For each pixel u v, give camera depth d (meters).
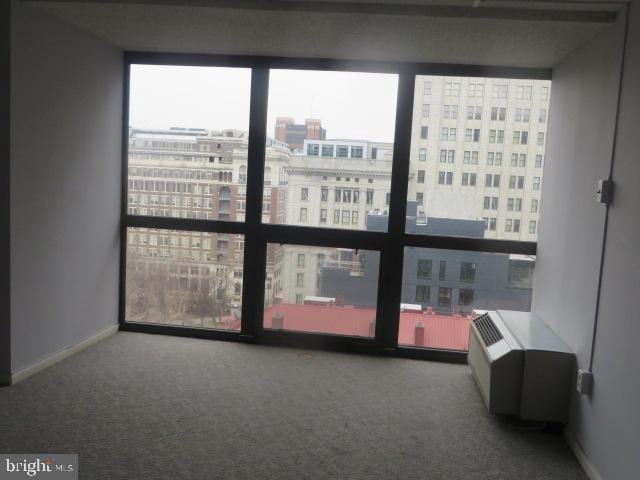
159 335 4.42
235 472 2.45
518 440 2.90
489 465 2.62
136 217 4.35
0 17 2.99
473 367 3.64
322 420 3.02
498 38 3.20
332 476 2.46
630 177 2.35
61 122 3.51
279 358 4.02
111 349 4.02
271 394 3.35
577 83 3.22
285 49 3.81
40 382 3.34
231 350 4.15
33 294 3.39
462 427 3.01
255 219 4.25
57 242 3.58
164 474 2.41
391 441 2.82
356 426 2.97
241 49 3.90
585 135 3.00
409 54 3.73
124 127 4.28
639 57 2.35
